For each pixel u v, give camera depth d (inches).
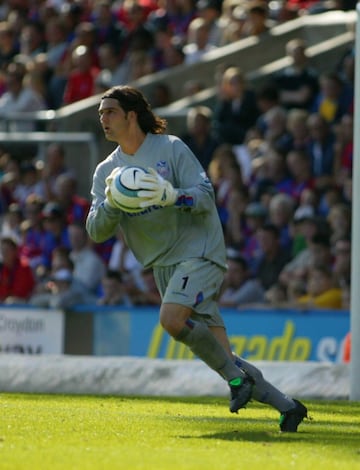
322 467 700.0
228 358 865.5
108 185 871.1
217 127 2354.8
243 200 2086.6
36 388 1470.2
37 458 703.7
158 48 2768.2
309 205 2015.3
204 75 2716.5
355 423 1007.6
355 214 1305.4
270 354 1787.6
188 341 864.3
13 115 2620.6
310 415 1080.8
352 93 2269.9
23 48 2945.4
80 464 683.4
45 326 1929.1
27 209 2215.8
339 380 1387.8
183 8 2874.0
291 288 1850.4
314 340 1758.1
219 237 893.8
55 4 3132.4
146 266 909.2
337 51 2623.0
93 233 905.5
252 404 1192.2
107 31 2787.9
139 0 2960.1
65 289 1947.6
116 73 2721.5
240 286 1884.8
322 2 2955.2
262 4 2847.0
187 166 887.7
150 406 1163.3
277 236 1935.3
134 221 898.1
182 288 871.1
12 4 3152.1
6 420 938.7
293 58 2400.3
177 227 890.1
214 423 957.2
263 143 2228.1
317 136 2137.1
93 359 1476.4
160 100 2598.4
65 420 951.6
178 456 729.0
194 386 1414.9
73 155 2461.9
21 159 2551.7
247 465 698.2
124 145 896.3
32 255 2182.6
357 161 1310.3
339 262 1807.3
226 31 2790.4
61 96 2741.1
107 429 888.3
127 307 1871.3
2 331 1948.8
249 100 2364.7
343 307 1787.6
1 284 2075.5
